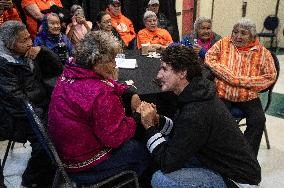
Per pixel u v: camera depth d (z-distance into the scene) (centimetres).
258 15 733
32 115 158
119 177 175
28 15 400
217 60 268
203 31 320
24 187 235
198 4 637
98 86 153
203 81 149
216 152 152
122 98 196
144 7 539
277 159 281
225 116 150
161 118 181
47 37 307
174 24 572
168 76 149
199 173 157
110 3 421
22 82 217
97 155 162
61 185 233
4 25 212
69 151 158
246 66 258
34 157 225
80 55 155
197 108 144
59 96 157
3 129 208
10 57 208
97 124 151
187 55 148
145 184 202
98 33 159
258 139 246
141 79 236
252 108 253
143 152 177
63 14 382
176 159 148
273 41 749
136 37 402
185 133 145
